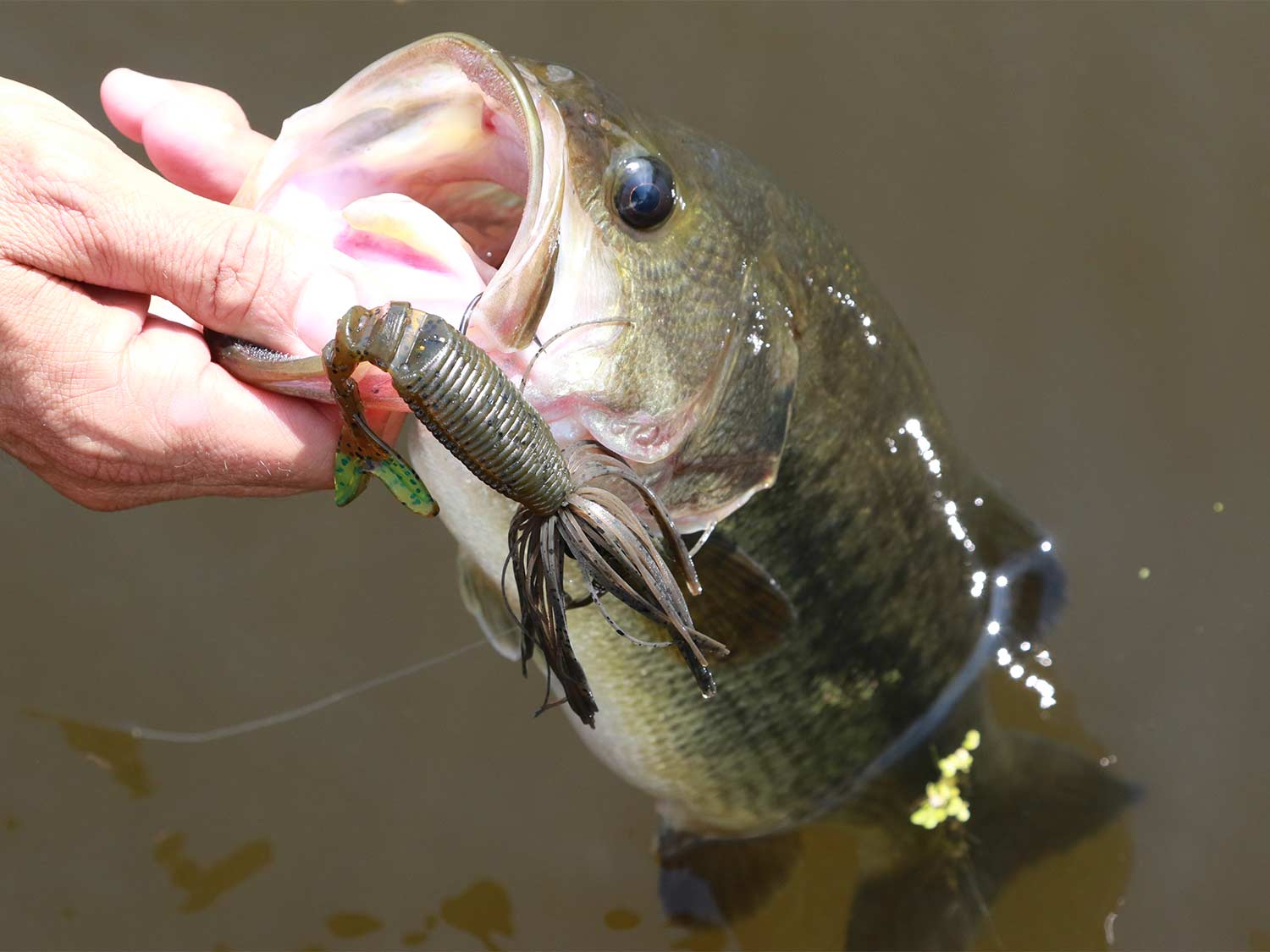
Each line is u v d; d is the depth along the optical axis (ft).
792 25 3.04
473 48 1.49
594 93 1.63
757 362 1.72
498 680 2.43
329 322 1.49
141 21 2.78
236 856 2.22
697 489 1.72
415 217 1.53
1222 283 2.88
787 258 1.77
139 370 1.53
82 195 1.48
